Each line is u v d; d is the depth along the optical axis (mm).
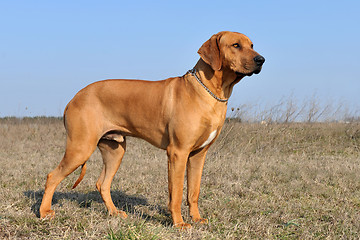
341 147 9375
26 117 14320
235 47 3631
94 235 3291
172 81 3879
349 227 3807
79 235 3406
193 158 3971
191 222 3916
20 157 8352
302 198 5105
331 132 10219
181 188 3627
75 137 3941
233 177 6398
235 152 8781
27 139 11547
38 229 3578
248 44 3707
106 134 4152
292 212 4410
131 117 3953
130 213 4262
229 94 3848
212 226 3766
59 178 4004
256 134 9781
